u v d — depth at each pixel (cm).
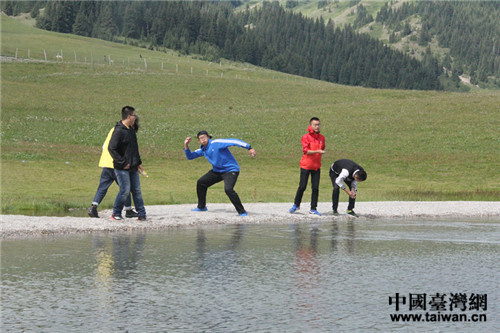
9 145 4447
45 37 16938
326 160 4391
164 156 4406
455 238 1120
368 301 616
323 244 1030
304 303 606
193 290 663
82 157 4116
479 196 2480
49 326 520
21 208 1745
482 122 5469
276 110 6662
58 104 6794
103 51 16300
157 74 9306
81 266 804
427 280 723
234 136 5362
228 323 532
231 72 14062
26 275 741
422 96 7919
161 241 1052
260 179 3469
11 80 8300
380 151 4700
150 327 518
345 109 6450
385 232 1209
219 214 1505
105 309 579
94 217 1385
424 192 2672
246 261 853
